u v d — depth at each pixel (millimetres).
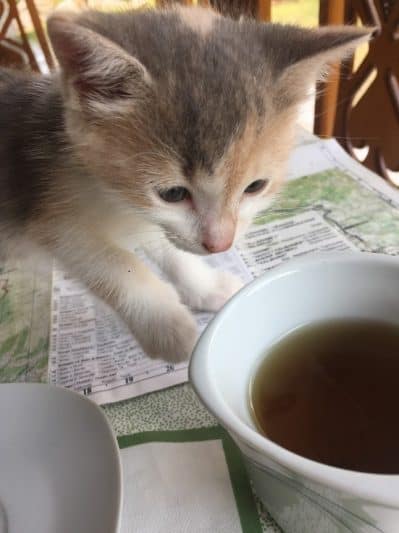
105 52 114
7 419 119
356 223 187
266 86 132
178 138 124
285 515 92
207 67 127
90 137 136
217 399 79
